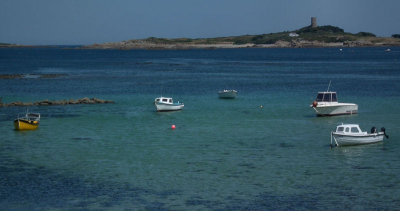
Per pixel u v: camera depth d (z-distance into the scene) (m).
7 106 82.94
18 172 43.28
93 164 45.81
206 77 149.62
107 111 78.12
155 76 153.25
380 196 37.09
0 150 51.38
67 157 48.38
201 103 88.44
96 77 147.38
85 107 82.56
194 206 35.28
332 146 52.84
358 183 40.06
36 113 69.75
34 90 110.19
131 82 131.38
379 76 146.00
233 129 62.53
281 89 112.12
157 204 35.72
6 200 36.34
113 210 34.62
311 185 39.62
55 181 40.72
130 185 39.75
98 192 38.16
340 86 116.69
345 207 35.00
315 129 62.44
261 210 34.47
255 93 104.31
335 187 39.12
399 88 109.88
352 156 48.56
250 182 40.41
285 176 41.94
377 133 54.28
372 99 91.06
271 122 67.69
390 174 42.44
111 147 52.56
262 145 53.41
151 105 85.62
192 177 41.75
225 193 37.84
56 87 116.88
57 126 64.94
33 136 58.38
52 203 35.88
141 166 45.09
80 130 62.12
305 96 97.88
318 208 34.84
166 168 44.41
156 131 61.44
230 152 50.22
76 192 38.12
